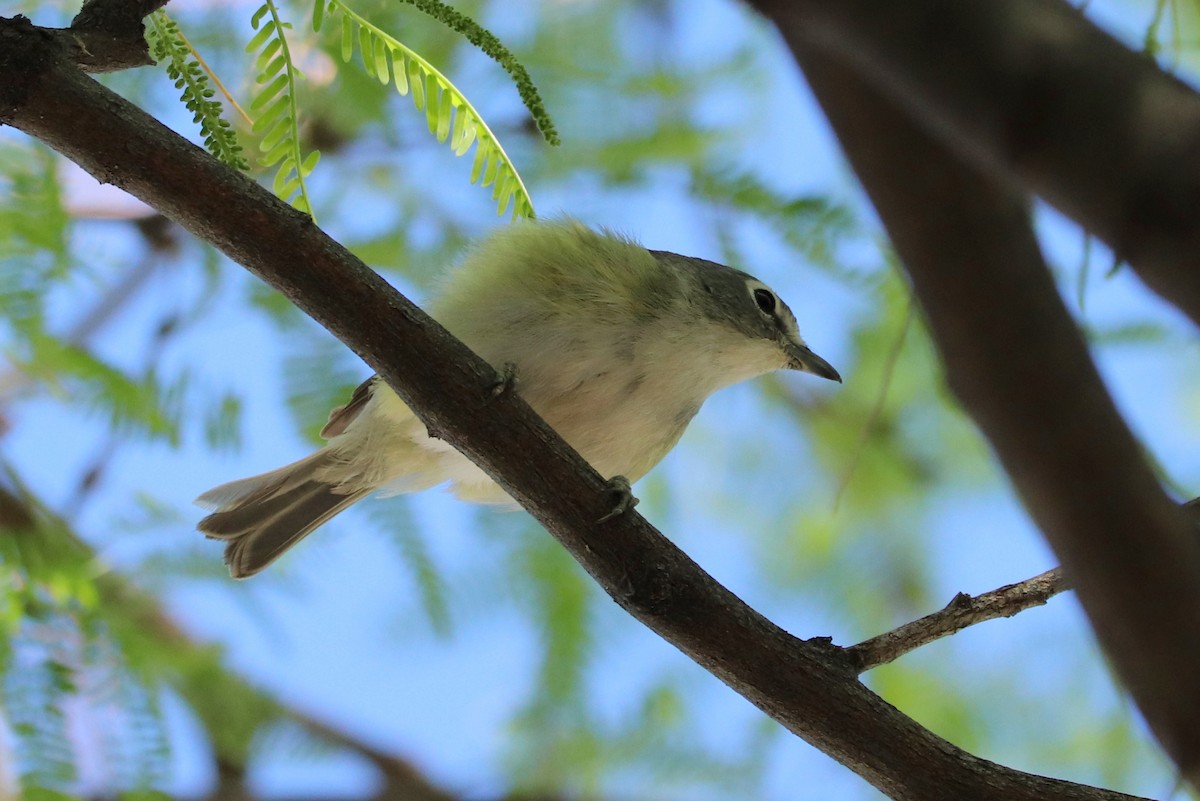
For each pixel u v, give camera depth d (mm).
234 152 5902
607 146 9172
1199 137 2863
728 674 5801
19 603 6672
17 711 6375
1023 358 3902
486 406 5871
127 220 9234
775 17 3742
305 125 8961
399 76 6051
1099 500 3893
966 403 4047
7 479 7098
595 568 5973
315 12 5863
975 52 3039
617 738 9984
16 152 7176
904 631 5938
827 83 3828
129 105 5430
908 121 3824
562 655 9125
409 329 5762
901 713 5695
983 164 3352
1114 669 3971
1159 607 3863
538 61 9305
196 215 5492
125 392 7828
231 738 8836
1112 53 3010
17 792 6219
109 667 6805
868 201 4004
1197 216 2857
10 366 7762
